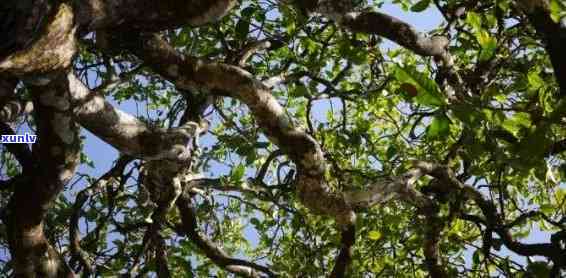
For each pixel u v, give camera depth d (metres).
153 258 6.18
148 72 6.46
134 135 4.12
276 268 6.25
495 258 5.75
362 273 6.53
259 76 6.53
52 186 4.03
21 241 4.25
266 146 5.71
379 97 6.08
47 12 2.87
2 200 6.35
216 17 3.54
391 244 6.40
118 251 6.34
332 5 4.30
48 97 3.56
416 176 5.16
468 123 2.47
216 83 4.11
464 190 5.38
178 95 7.49
